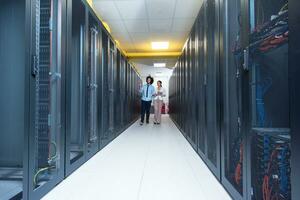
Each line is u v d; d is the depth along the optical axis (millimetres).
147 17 5707
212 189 2090
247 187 1536
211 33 2703
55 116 2314
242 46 1669
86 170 2670
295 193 992
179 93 6645
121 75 6262
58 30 2297
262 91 1743
